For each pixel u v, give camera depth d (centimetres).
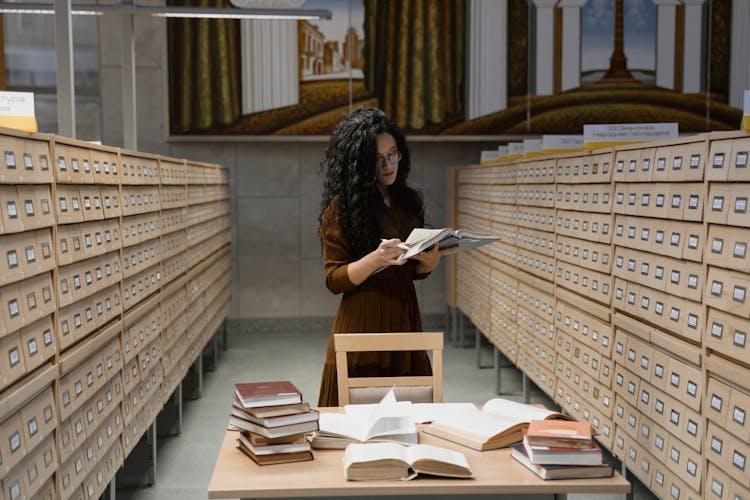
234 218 1030
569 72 1015
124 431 403
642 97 1017
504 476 221
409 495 230
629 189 382
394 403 265
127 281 421
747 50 1009
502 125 1016
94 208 356
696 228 307
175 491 476
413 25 1000
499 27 1007
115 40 984
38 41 976
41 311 280
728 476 284
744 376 268
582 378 461
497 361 710
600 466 220
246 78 991
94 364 350
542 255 548
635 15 1011
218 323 829
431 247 301
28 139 276
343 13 991
